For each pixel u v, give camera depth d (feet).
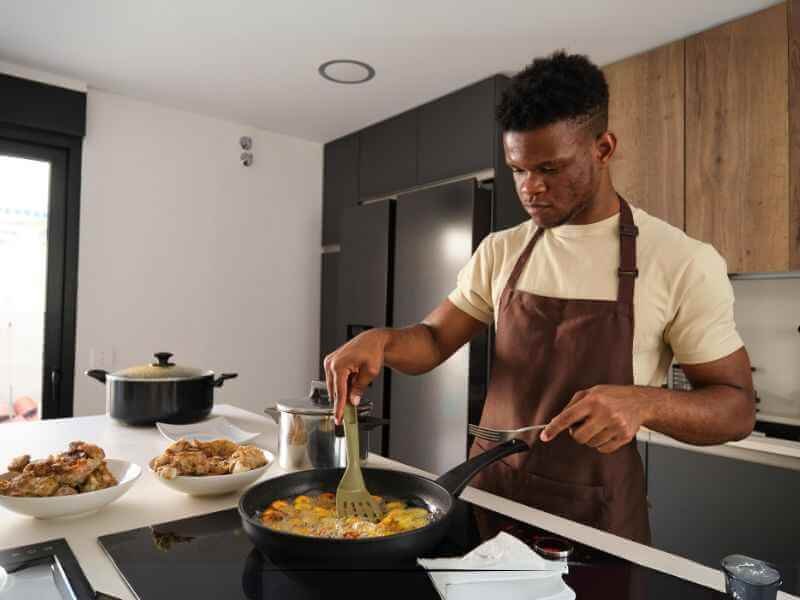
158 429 4.91
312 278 12.05
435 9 6.84
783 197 6.39
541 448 3.53
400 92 9.35
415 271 8.91
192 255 10.39
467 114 9.02
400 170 10.25
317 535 2.41
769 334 7.47
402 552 2.20
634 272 3.53
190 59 8.25
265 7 6.84
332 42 7.70
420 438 8.65
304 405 3.84
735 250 6.78
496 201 8.46
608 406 2.75
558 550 2.54
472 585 2.13
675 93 7.39
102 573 2.31
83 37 7.64
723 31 6.95
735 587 2.03
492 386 4.00
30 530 2.77
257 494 2.75
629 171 7.82
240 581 2.21
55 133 8.95
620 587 2.23
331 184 11.93
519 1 6.63
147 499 3.24
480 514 3.05
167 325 10.11
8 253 8.77
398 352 3.83
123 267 9.63
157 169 9.96
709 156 7.03
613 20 6.98
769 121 6.51
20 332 8.87
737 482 6.47
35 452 4.22
